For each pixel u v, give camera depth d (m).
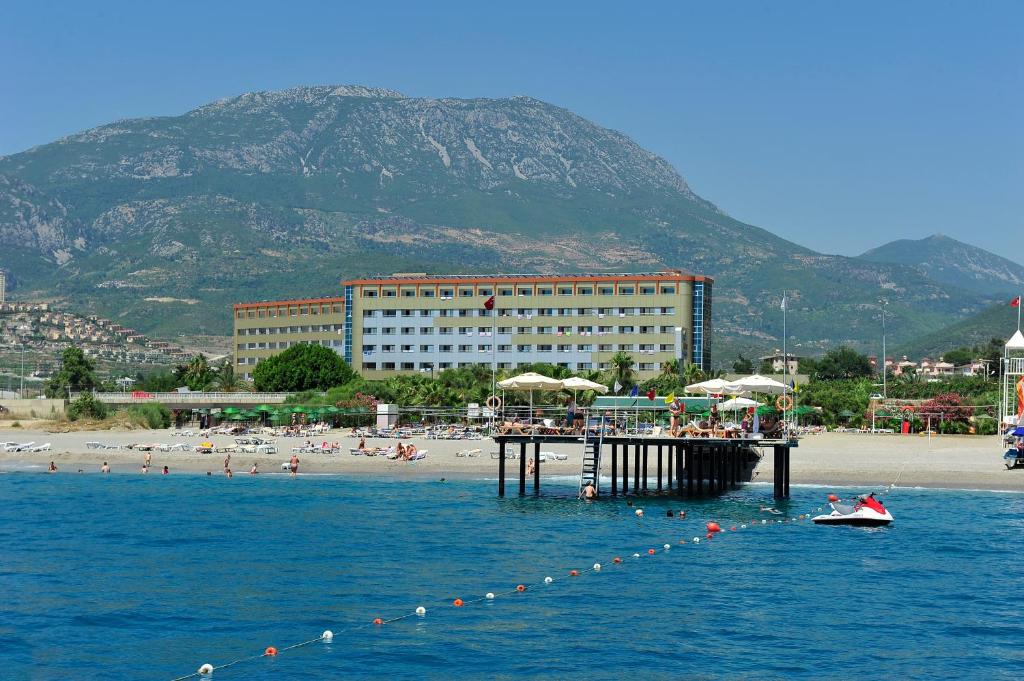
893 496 93.69
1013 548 69.25
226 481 107.62
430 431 140.12
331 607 54.34
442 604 54.94
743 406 95.12
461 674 44.47
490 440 132.38
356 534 74.38
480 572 61.97
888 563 64.62
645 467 96.69
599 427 90.50
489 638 49.25
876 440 131.75
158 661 46.31
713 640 48.84
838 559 65.88
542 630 50.41
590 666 45.38
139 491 99.75
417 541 71.62
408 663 45.84
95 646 48.28
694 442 85.62
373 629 50.72
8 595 57.00
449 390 162.62
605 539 72.31
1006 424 121.69
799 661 45.94
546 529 76.25
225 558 66.25
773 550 68.81
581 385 92.75
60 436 146.38
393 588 58.16
